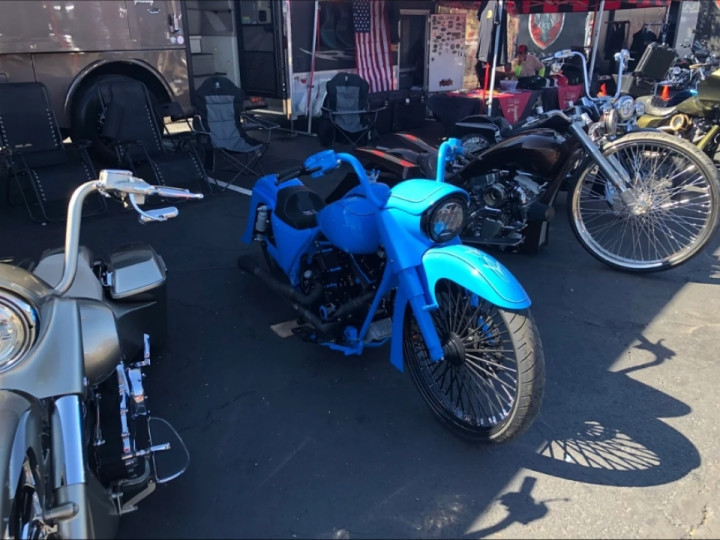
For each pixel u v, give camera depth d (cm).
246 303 385
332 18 889
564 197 634
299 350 331
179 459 227
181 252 464
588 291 405
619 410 280
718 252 472
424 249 244
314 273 313
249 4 890
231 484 236
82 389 178
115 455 200
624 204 414
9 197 567
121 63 664
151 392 293
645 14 1317
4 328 174
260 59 905
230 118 647
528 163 425
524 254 471
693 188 460
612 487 234
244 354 327
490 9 873
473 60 1112
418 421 274
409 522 218
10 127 536
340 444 259
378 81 966
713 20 1382
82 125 621
